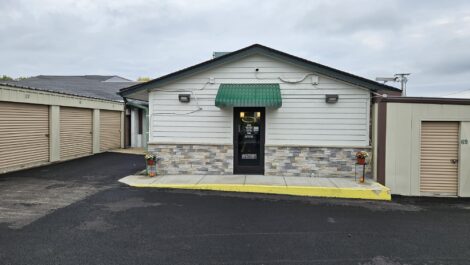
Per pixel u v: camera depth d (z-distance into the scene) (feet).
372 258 15.12
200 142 33.09
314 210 22.74
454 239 17.72
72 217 20.30
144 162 45.44
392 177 29.43
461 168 28.86
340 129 31.83
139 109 68.74
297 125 32.24
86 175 34.86
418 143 29.22
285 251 15.72
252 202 24.50
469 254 15.76
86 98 51.83
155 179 31.17
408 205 25.18
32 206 22.65
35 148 41.32
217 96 30.68
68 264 13.97
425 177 29.50
